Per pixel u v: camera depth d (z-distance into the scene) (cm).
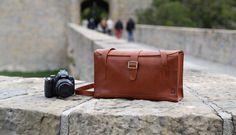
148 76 179
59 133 166
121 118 160
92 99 185
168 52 179
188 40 938
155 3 1867
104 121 161
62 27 1872
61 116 165
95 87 187
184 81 241
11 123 173
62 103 179
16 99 187
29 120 170
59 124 165
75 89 198
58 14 1866
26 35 1819
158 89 179
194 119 158
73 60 1062
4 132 174
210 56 807
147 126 159
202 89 212
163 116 159
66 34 1847
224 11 1708
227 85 226
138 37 1481
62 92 188
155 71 178
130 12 1966
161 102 177
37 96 193
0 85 221
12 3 1798
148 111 164
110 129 161
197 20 1702
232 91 206
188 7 1750
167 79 178
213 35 790
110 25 1538
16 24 1808
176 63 177
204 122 158
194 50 900
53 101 183
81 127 163
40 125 168
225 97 191
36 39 1834
